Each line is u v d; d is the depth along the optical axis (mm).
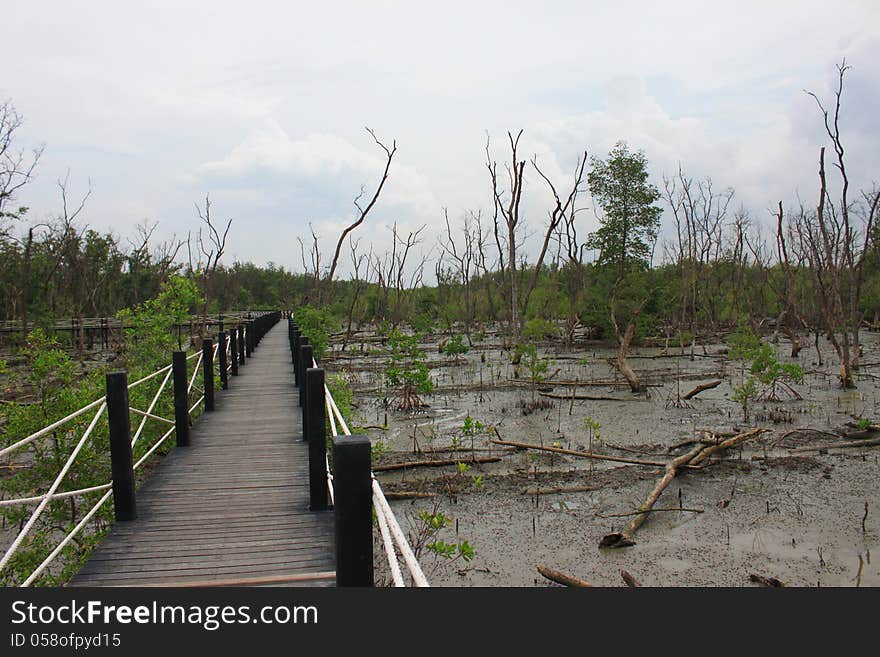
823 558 6879
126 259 46438
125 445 4762
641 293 30188
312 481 5023
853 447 11172
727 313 39062
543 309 38094
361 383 19484
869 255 33500
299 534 4496
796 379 15953
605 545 7250
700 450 10195
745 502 8562
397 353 16516
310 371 5062
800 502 8523
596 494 8930
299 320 25734
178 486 5645
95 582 3744
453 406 15844
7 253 35344
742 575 6508
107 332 34312
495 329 43094
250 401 10188
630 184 31438
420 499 8812
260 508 5055
